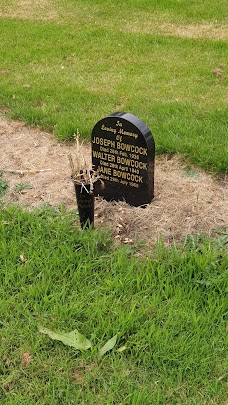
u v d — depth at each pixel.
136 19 5.29
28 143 3.12
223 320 1.88
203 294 1.98
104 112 3.38
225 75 3.95
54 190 2.64
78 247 2.22
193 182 2.66
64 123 3.20
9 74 4.03
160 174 2.74
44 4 5.85
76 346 1.78
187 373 1.71
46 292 2.00
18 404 1.62
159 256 2.12
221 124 3.17
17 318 1.90
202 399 1.64
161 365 1.73
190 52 4.43
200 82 3.85
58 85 3.81
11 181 2.74
